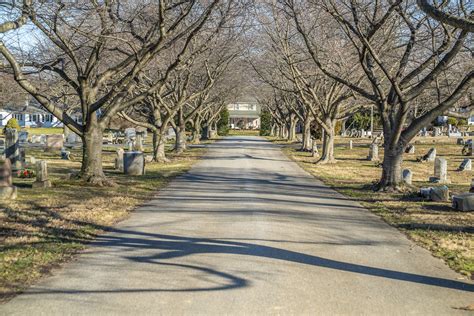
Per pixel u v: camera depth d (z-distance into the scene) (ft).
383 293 21.17
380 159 109.70
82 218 36.88
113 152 124.26
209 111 202.39
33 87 53.83
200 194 51.93
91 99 57.31
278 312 18.74
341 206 45.75
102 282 22.09
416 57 65.77
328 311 18.94
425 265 25.79
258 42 95.50
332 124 98.07
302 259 26.37
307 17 76.69
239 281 22.36
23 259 25.46
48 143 121.29
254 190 55.83
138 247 28.60
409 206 45.50
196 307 19.13
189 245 29.12
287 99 145.07
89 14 49.39
